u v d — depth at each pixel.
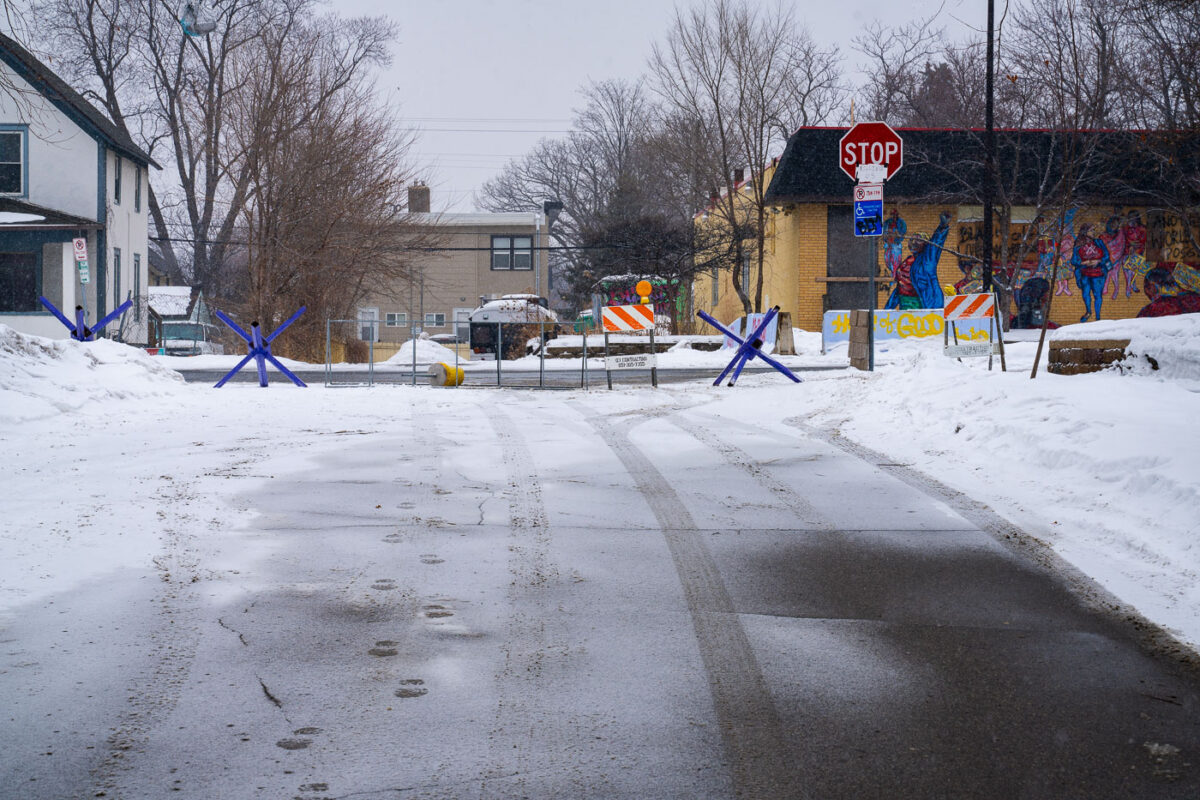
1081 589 6.95
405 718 4.88
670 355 31.33
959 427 12.44
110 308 37.84
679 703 5.11
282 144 36.62
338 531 8.25
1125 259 35.84
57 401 14.16
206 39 47.81
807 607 6.61
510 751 4.56
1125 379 13.30
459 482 10.27
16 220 35.00
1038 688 5.34
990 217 26.95
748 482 10.41
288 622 6.14
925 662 5.69
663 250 44.69
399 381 24.53
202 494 9.45
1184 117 23.20
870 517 8.94
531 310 40.75
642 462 11.49
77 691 5.09
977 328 21.09
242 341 39.91
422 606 6.49
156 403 15.85
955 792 4.26
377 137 37.75
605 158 74.56
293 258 35.66
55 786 4.18
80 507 8.74
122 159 39.62
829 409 15.39
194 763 4.39
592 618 6.34
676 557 7.70
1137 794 4.26
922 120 46.88
